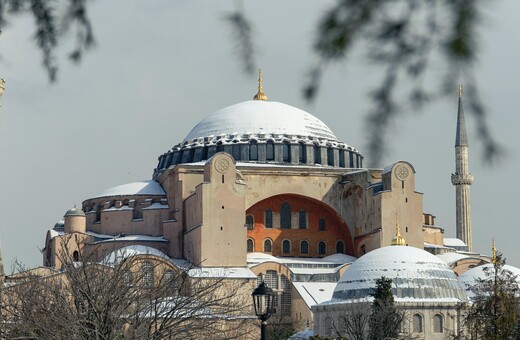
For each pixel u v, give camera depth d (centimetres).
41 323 12406
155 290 14288
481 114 1547
